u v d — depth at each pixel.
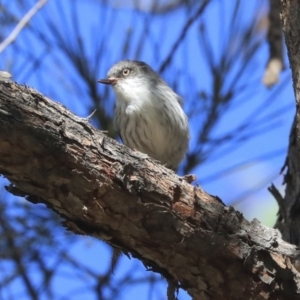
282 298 6.37
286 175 8.66
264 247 6.39
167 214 6.12
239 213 6.45
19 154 5.50
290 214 8.36
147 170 6.12
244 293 6.37
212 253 6.26
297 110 7.08
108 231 6.18
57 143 5.59
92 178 5.79
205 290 6.50
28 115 5.51
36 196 5.91
